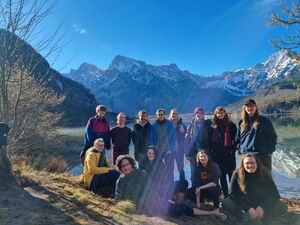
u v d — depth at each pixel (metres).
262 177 6.38
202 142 8.20
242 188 6.45
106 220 5.32
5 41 6.82
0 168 5.96
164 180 8.05
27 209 5.19
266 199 6.36
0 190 5.66
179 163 9.30
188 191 7.71
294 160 21.11
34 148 13.53
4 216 4.84
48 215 5.09
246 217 6.29
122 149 9.33
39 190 6.23
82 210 5.56
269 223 6.45
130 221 5.47
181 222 6.19
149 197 6.55
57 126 20.47
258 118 7.22
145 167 8.17
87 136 8.93
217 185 7.43
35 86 8.27
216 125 8.12
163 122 8.77
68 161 20.61
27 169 8.45
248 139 7.23
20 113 8.21
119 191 6.77
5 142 6.03
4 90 7.00
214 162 7.88
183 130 9.34
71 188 6.98
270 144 7.08
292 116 101.44
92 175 7.75
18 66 7.18
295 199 9.79
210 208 7.31
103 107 9.04
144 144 8.93
